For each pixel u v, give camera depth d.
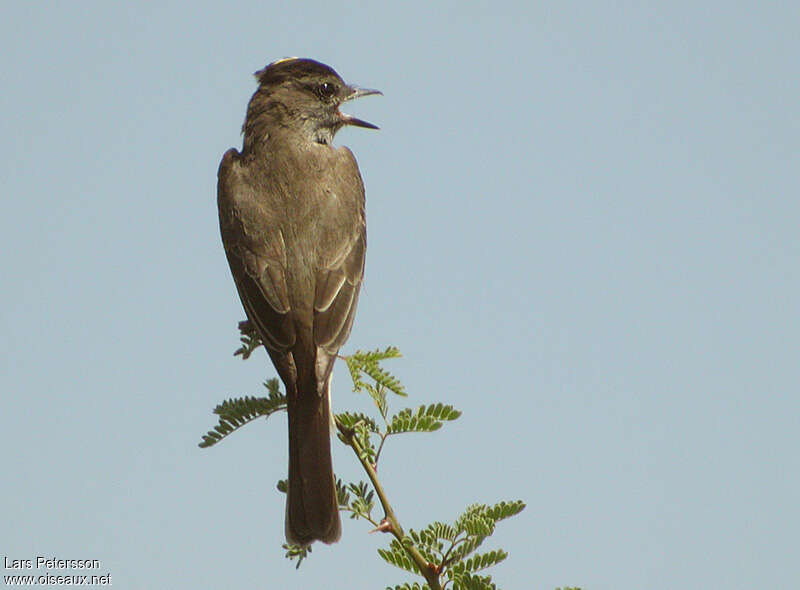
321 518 9.20
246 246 11.14
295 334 10.55
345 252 11.24
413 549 7.63
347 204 11.52
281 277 10.84
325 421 9.98
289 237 11.08
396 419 8.21
